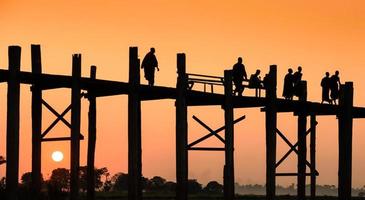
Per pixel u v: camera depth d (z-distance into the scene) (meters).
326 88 81.81
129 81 67.38
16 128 61.94
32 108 67.69
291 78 79.75
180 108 69.31
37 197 67.62
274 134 74.88
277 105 77.81
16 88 62.03
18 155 62.09
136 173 67.50
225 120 71.88
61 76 64.62
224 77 71.94
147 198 124.44
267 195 74.75
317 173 82.69
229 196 71.62
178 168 69.31
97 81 66.19
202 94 70.81
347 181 79.50
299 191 81.75
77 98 65.06
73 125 65.12
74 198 64.88
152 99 71.94
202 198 134.00
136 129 67.44
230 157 71.56
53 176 113.00
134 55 67.44
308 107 79.12
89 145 72.25
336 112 81.81
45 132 67.25
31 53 66.88
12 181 61.69
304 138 81.94
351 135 79.50
